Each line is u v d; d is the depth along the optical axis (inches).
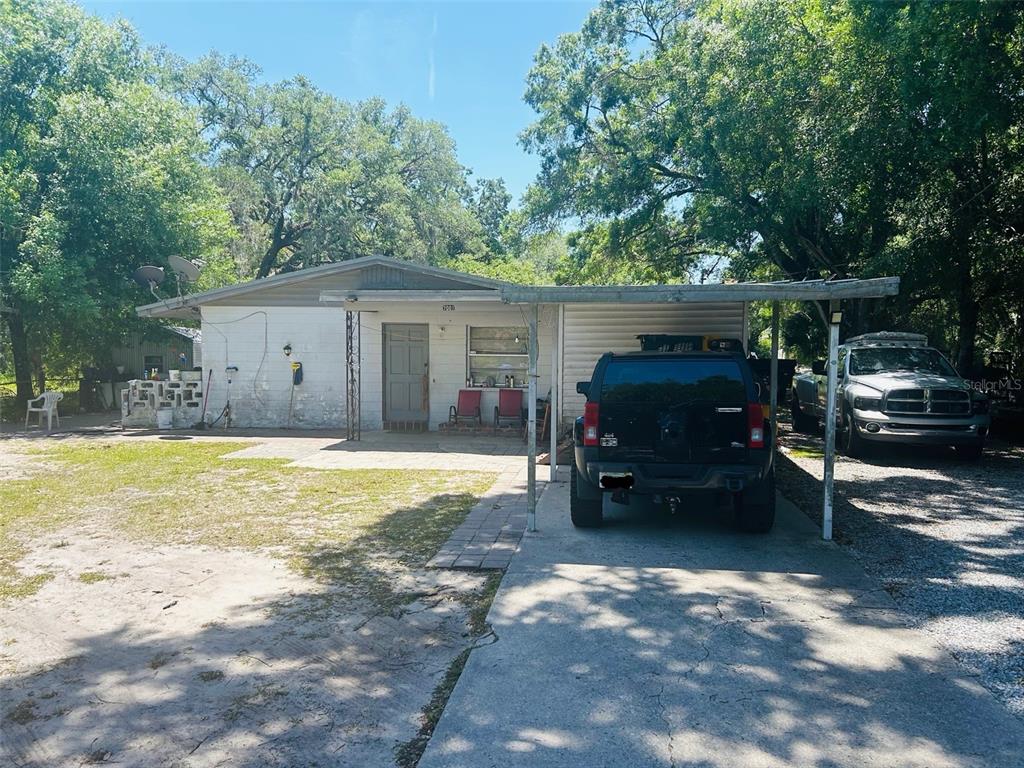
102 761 124.1
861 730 129.9
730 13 568.1
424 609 192.4
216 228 863.1
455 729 131.6
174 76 1250.0
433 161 1480.1
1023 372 693.3
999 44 439.2
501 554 236.8
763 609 187.6
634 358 247.6
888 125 489.7
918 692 143.8
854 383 452.4
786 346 967.0
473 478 377.4
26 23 716.0
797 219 614.2
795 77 523.5
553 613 185.9
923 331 900.6
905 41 432.1
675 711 136.9
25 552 246.5
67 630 180.7
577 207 801.6
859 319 691.4
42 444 513.0
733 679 149.4
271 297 598.5
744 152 569.3
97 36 760.3
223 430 592.7
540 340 565.0
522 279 1498.5
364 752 126.3
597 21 761.6
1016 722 132.7
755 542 250.4
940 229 548.7
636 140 727.1
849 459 442.9
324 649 168.2
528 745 126.2
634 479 242.4
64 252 669.3
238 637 175.5
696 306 473.4
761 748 124.3
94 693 148.3
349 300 481.7
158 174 721.0
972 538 257.1
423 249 1375.5
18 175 646.5
